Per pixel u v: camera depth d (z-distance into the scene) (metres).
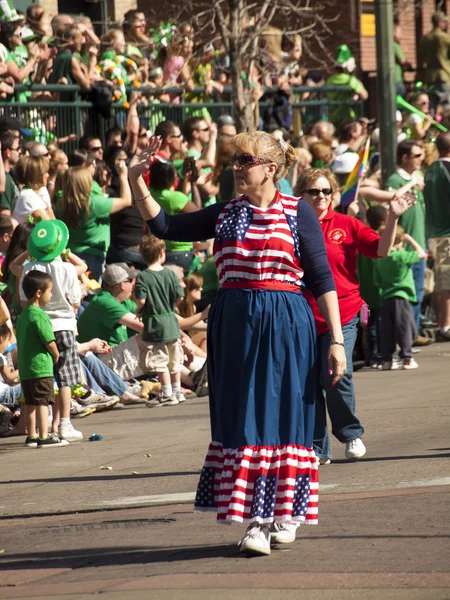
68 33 29.62
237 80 30.16
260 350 10.91
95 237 25.00
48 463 17.59
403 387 23.53
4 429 20.64
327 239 15.94
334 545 11.12
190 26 33.09
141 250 23.73
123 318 23.70
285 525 11.43
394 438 17.81
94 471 16.69
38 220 22.72
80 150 26.36
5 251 23.72
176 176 26.81
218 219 11.22
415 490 13.66
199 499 11.21
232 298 11.01
